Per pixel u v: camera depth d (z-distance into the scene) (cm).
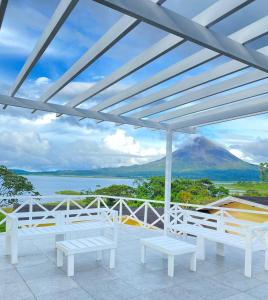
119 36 270
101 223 495
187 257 448
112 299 294
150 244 395
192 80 398
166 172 625
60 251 382
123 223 707
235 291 323
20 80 385
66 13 236
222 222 476
